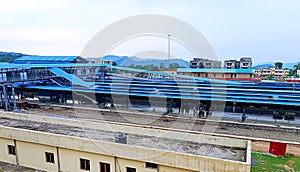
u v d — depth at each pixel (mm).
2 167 18203
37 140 17062
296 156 21781
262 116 32219
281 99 29719
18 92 46031
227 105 33062
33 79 39875
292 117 29938
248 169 12336
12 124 20750
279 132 26938
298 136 25719
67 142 16109
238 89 31750
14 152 18734
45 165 17500
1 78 35969
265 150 22969
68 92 41812
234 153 15320
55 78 41781
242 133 26609
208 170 13156
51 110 37188
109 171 15602
